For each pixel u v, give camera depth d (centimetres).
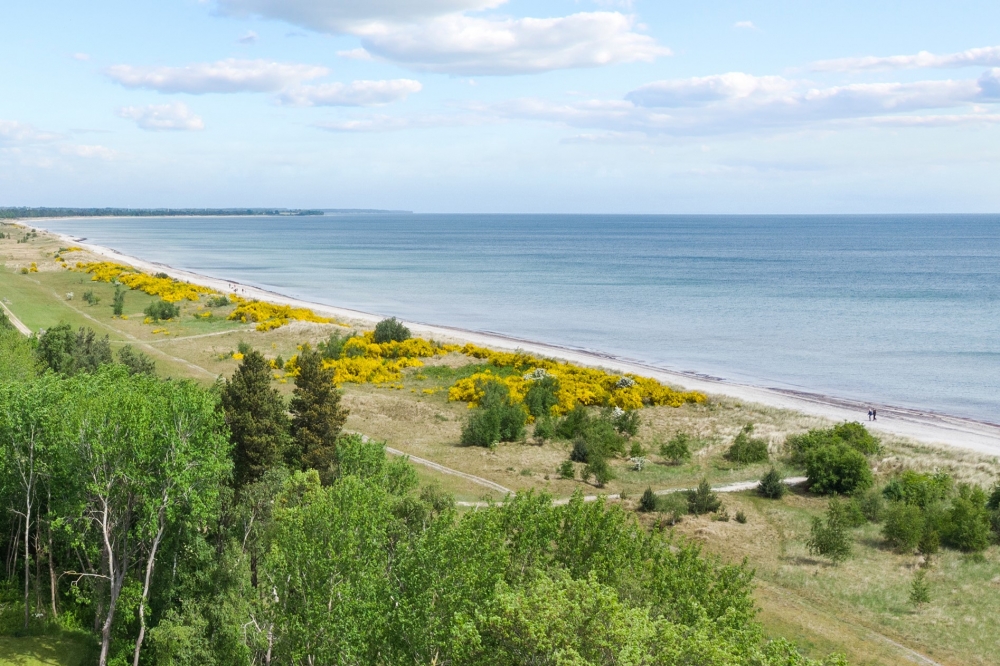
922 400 8194
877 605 3712
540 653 1844
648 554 2594
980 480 5416
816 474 5400
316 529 2361
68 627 3247
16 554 3372
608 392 7406
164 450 2908
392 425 6438
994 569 4119
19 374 4716
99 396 3133
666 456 6050
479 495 4912
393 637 2136
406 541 2564
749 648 2009
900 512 4481
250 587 2709
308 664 2283
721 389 8200
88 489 2822
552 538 2598
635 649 1738
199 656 2742
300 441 4450
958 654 3300
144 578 3312
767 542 4475
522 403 6906
